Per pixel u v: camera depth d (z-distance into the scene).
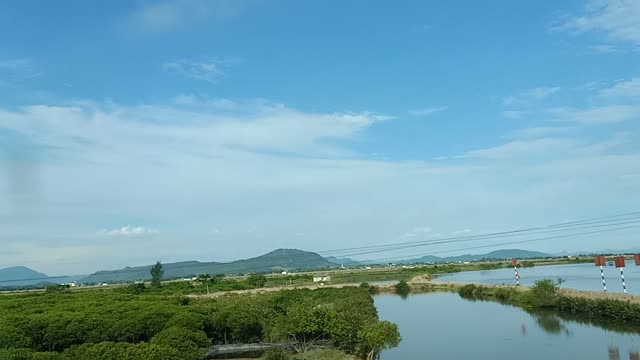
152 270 178.75
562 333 81.12
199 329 71.06
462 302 135.88
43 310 84.31
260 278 198.38
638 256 96.69
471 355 69.69
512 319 99.44
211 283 186.62
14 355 50.31
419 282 193.88
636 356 62.56
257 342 76.19
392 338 61.53
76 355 54.56
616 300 88.25
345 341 69.88
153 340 62.97
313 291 132.00
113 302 92.94
